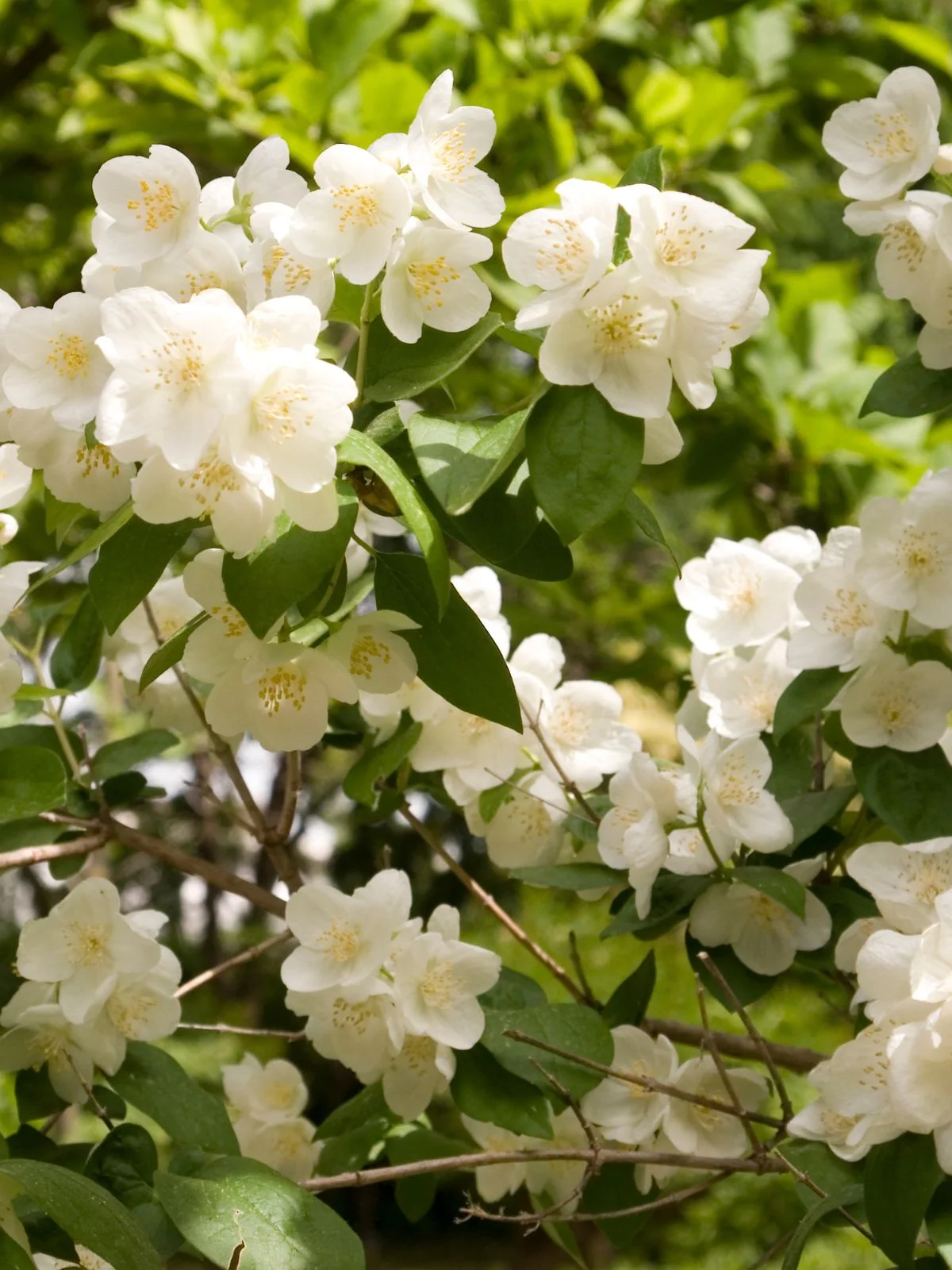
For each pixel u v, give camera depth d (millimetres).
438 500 1031
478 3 1679
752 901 1148
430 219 1037
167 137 1621
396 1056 1140
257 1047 3941
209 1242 1058
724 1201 3023
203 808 3178
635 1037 1152
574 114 1836
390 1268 4398
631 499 1047
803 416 1688
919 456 1770
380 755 1173
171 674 1238
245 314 1023
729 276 1016
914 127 1086
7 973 1201
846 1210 1052
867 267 3180
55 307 1027
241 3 1590
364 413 1060
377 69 1450
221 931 4820
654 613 1978
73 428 1026
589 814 1178
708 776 1141
